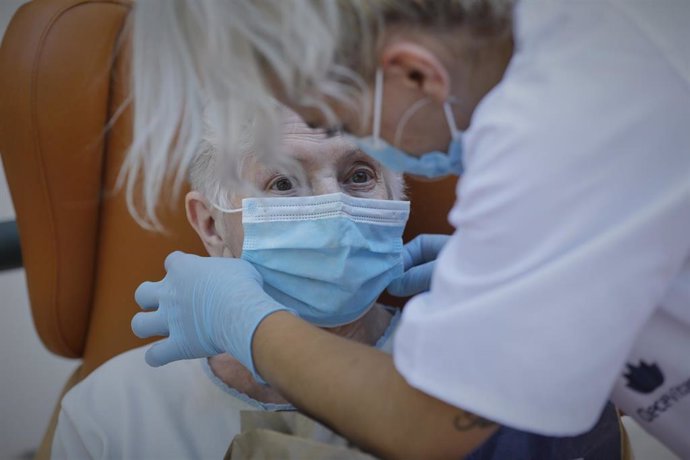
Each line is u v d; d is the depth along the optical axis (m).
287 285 1.18
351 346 0.82
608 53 0.68
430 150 0.81
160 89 0.76
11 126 1.40
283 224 1.14
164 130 0.78
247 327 0.91
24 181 1.45
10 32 1.41
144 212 1.46
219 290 1.02
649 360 0.80
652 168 0.66
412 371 0.71
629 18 0.70
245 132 1.12
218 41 0.71
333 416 0.78
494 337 0.67
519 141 0.66
